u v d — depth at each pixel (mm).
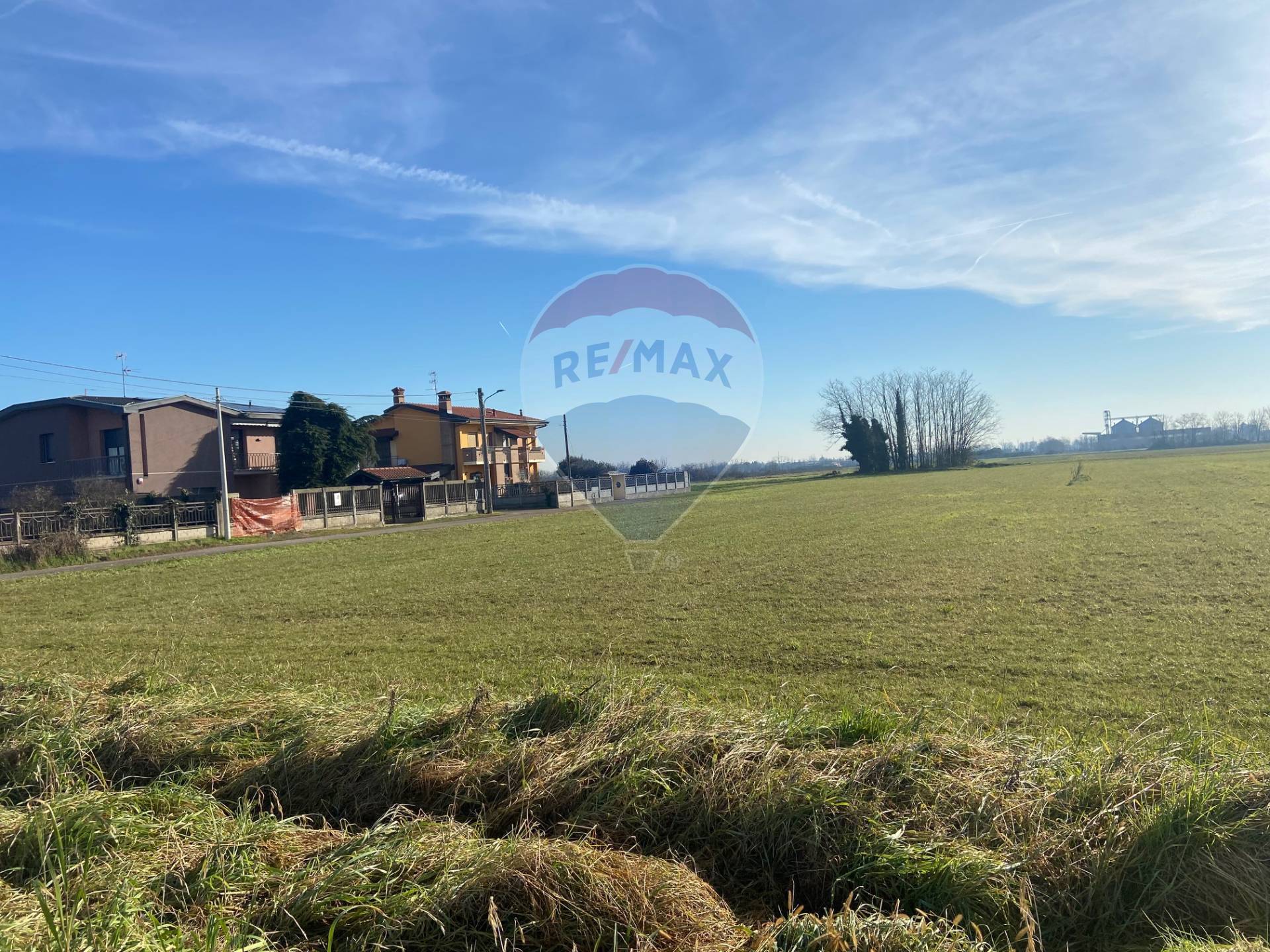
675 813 3723
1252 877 2961
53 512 23141
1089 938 2961
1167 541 15711
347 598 13516
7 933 2715
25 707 5422
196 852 3463
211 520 27203
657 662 8102
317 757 4504
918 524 22703
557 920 2881
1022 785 3568
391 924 2930
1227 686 6402
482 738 4504
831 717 5125
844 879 3223
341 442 39812
